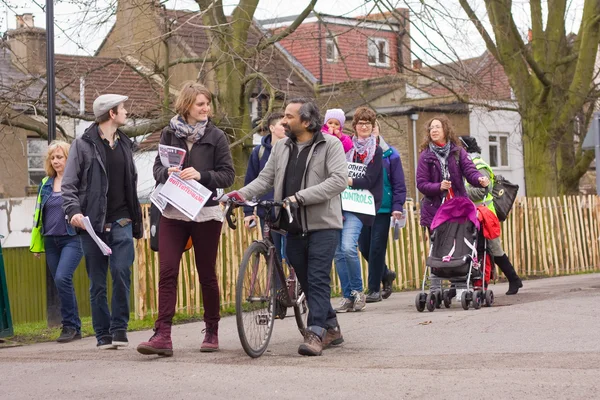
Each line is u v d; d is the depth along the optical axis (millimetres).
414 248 19531
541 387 7199
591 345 9641
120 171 10688
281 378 8016
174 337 11969
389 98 48219
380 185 14117
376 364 8820
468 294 13312
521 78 29312
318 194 9531
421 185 13641
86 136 10602
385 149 15367
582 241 23688
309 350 9570
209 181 9734
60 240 12797
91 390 7902
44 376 8797
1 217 30594
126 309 10852
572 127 37719
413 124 48281
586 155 38125
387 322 12398
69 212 10414
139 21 21938
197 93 9836
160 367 8953
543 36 30078
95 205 10500
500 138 56219
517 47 28609
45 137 23312
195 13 21406
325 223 9719
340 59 23719
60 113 22828
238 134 22625
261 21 24047
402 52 25109
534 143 29984
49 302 14531
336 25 22734
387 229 15594
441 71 22750
